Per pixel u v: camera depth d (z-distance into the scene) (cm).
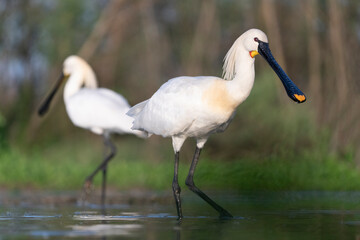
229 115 805
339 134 1620
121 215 800
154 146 1897
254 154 1586
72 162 1817
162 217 778
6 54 2333
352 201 1018
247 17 1992
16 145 2088
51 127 2108
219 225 677
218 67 2041
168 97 823
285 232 610
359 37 1803
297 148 1548
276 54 1844
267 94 1678
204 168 1385
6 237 567
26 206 955
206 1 2027
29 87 2330
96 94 1334
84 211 861
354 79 1723
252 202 1010
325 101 1752
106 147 1305
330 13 1770
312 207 909
